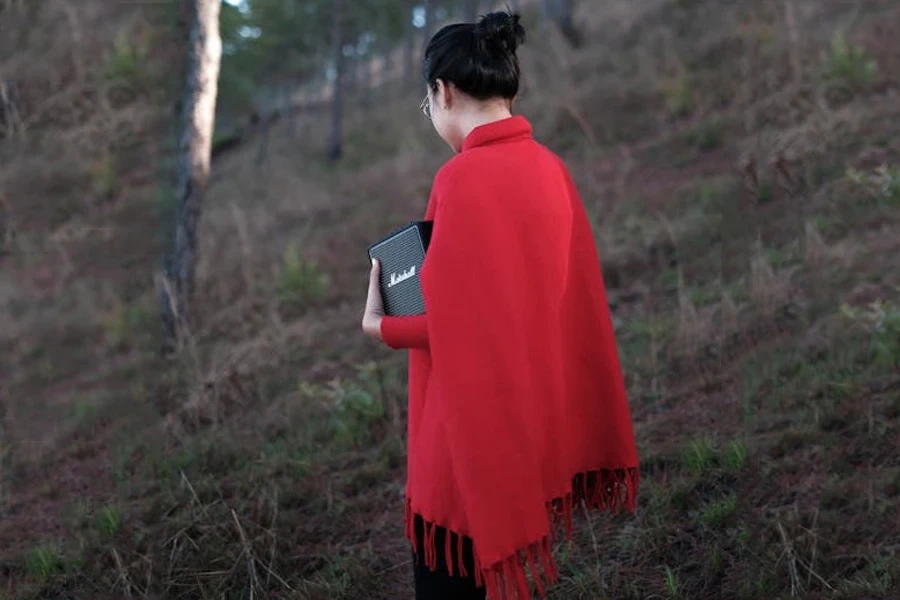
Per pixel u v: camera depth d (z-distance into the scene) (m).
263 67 21.00
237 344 5.54
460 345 1.46
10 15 9.23
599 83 9.91
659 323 4.64
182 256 5.72
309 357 5.38
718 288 4.89
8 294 6.73
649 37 10.86
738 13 9.56
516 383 1.47
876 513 2.58
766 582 2.38
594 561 2.70
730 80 8.38
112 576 2.94
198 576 2.83
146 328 6.08
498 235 1.49
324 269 7.45
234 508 3.30
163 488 3.60
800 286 4.48
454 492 1.54
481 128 1.59
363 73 29.61
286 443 4.04
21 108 8.86
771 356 3.87
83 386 5.22
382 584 2.82
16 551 3.29
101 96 9.02
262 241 8.81
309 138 19.36
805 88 7.06
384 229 8.32
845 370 3.58
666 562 2.62
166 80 9.12
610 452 1.80
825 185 5.52
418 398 1.64
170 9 9.10
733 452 3.05
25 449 4.38
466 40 1.61
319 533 3.21
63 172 8.45
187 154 5.69
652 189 6.99
